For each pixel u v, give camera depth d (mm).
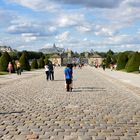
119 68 85375
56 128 9875
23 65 75750
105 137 8664
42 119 11477
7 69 61594
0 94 20734
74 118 11680
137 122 10906
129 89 24984
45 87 26984
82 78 42656
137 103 16234
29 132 9273
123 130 9570
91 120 11266
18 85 29281
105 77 45438
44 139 8414
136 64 66188
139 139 8438
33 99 17875
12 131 9414
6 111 13391
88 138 8531
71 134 9031
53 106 14969
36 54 194375
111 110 13719
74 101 16969
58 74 57844
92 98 18453
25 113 12859
